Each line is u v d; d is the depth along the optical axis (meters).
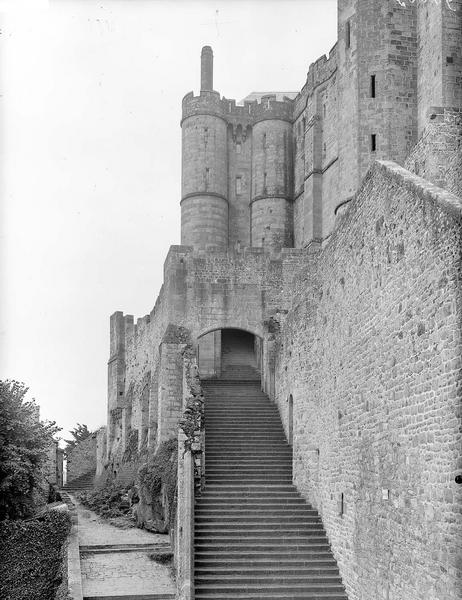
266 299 44.25
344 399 25.19
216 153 60.66
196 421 32.56
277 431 36.12
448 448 16.89
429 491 17.80
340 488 25.50
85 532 41.88
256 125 61.69
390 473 20.44
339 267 26.16
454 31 40.75
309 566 25.69
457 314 16.66
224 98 62.22
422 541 18.11
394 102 44.66
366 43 45.53
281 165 60.69
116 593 31.05
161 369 43.62
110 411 65.06
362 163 45.12
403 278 19.83
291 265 44.50
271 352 41.00
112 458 61.88
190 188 60.44
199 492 30.84
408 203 19.56
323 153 55.44
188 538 26.22
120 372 63.66
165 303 45.59
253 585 24.78
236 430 36.16
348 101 46.50
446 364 17.09
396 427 20.08
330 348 27.12
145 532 41.69
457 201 17.25
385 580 20.58
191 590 23.78
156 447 46.91
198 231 59.91
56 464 69.19
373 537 21.73
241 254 44.53
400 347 19.92
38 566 36.88
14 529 37.25
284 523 28.11
